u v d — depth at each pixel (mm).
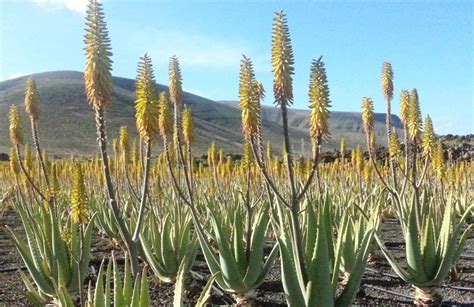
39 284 2301
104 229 3869
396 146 2928
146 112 1780
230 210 3219
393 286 2834
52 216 2316
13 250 4074
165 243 2689
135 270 1694
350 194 4527
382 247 2424
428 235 2283
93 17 1558
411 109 2678
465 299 2570
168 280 2729
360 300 2570
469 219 4953
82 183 1783
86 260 2381
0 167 8281
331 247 1948
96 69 1556
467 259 3518
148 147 1803
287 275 1603
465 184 5328
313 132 1509
